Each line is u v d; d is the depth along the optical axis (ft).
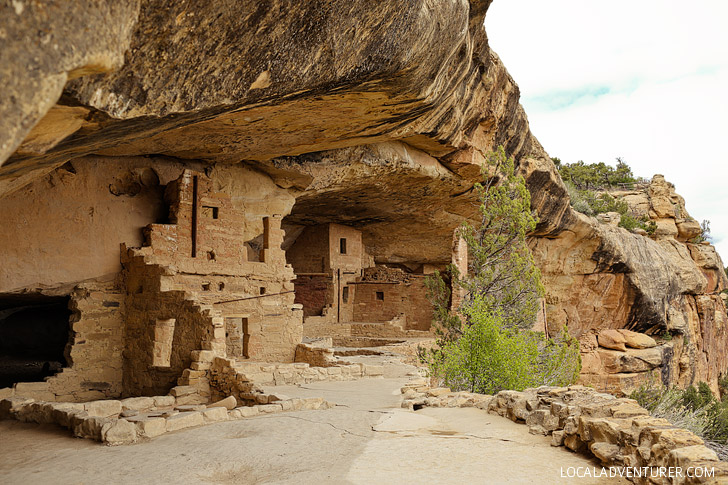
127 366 38.40
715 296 144.87
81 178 37.96
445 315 46.29
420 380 37.37
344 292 84.89
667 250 127.54
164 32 13.08
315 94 21.29
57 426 24.17
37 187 35.70
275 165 48.29
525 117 66.80
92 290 37.70
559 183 77.77
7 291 34.17
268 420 25.03
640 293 103.19
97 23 8.51
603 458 15.67
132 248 38.96
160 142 33.63
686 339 116.67
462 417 24.54
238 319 57.77
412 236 85.71
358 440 20.67
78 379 36.29
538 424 20.58
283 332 48.01
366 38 20.57
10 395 32.50
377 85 25.44
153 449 20.01
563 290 94.84
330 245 79.97
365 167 53.16
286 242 83.46
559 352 46.34
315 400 29.60
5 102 7.11
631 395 74.18
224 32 14.66
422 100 30.58
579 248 94.32
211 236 42.80
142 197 41.60
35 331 58.08
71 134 13.61
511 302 46.83
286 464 17.58
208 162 45.44
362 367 44.45
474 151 58.23
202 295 41.73
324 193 59.72
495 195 51.90
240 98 16.97
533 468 15.90
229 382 32.12
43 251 35.83
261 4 15.06
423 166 56.80
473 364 33.58
